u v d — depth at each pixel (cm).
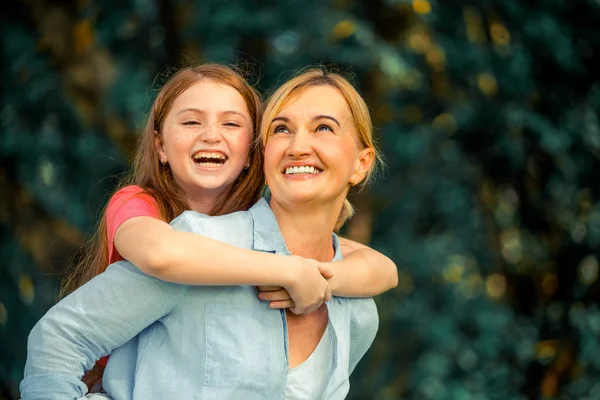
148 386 279
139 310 276
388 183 706
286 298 285
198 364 277
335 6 674
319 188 290
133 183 359
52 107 705
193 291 280
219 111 335
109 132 722
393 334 706
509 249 768
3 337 681
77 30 718
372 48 656
